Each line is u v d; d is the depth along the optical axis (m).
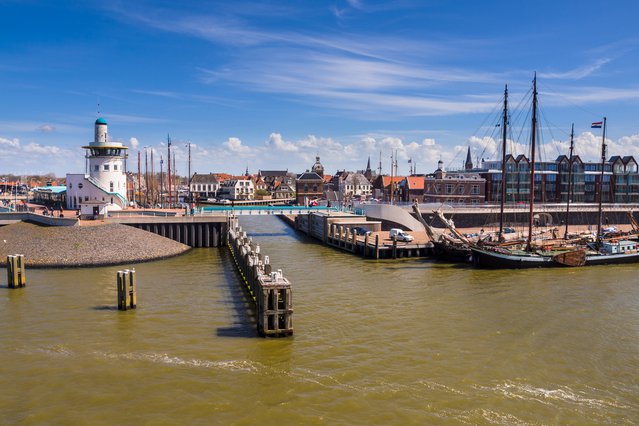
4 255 61.84
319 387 27.50
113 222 73.75
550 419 24.36
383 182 159.75
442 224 92.88
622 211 107.31
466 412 24.91
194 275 56.41
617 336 35.62
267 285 34.91
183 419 24.23
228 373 29.30
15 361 30.86
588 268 61.06
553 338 35.16
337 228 81.25
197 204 171.12
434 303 44.19
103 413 24.77
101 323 38.25
